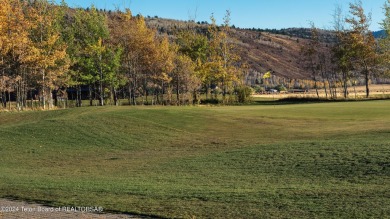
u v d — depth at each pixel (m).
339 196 10.61
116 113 35.06
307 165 15.84
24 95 54.25
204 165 18.03
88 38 59.59
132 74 63.06
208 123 32.25
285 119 32.97
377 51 69.31
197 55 72.56
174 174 16.42
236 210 9.71
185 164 18.69
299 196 10.88
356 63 71.19
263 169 16.06
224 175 15.50
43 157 23.50
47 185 14.09
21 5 49.66
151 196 11.68
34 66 49.25
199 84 66.31
